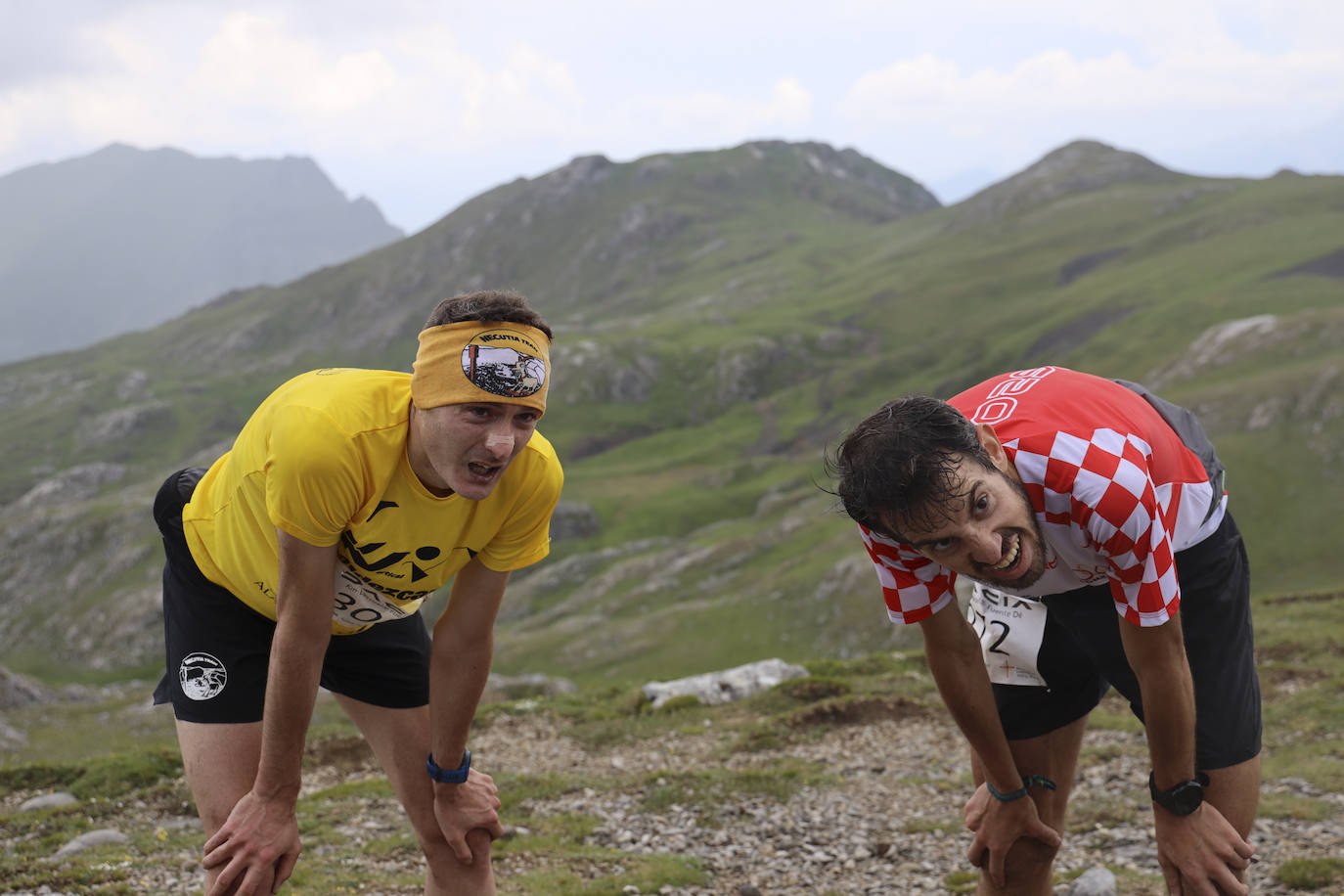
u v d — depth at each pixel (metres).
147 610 101.88
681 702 16.30
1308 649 17.55
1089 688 3.90
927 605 3.39
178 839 8.22
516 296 2.99
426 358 2.96
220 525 3.39
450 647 3.66
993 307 153.38
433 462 3.03
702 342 158.00
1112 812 8.74
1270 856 7.38
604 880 7.24
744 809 9.21
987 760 3.72
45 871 6.99
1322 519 61.06
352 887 6.64
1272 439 69.88
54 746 28.86
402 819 9.02
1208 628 3.53
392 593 3.52
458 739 3.77
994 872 3.89
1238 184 176.00
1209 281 128.38
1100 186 195.38
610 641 66.88
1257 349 88.62
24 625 104.81
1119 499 2.97
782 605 64.44
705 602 70.62
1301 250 128.38
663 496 109.88
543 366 2.98
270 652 3.38
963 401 3.64
